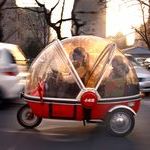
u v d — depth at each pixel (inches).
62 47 298.0
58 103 292.7
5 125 332.5
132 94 297.6
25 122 319.9
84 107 289.6
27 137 290.4
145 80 548.7
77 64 296.0
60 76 293.9
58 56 298.0
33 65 307.6
